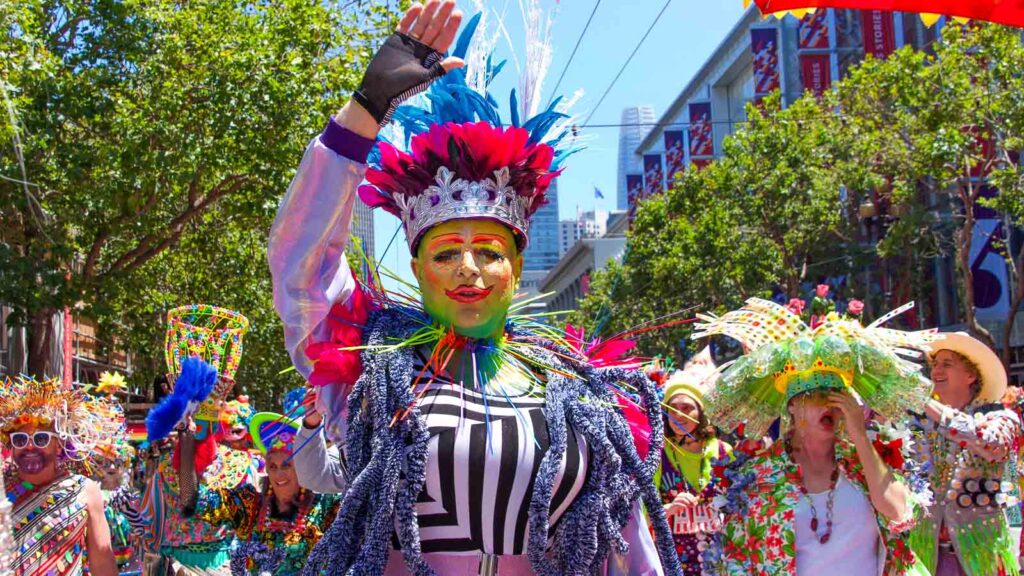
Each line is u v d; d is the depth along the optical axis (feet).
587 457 8.50
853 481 12.99
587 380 9.02
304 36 51.70
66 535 13.44
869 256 109.70
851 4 11.09
